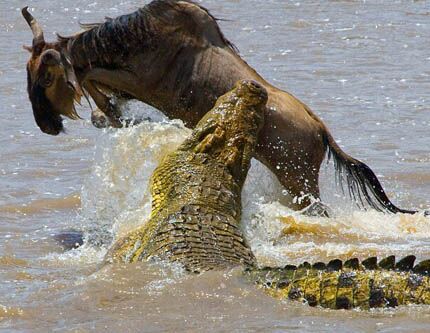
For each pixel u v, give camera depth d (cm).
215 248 2722
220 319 2378
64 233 3509
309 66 6581
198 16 3778
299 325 2314
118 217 3544
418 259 3088
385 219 3691
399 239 3419
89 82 3838
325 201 3903
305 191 3753
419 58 6812
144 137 3753
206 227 2786
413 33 7750
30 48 3872
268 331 2295
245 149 3000
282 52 7062
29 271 2981
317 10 8788
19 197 3941
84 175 4259
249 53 7031
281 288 2467
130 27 3719
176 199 2884
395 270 2405
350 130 5003
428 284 2361
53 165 4412
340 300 2383
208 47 3769
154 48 3731
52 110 3900
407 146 4684
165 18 3750
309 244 3341
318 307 2398
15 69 6494
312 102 5591
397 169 4325
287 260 3130
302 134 3709
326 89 5934
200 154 2978
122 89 3806
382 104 5534
